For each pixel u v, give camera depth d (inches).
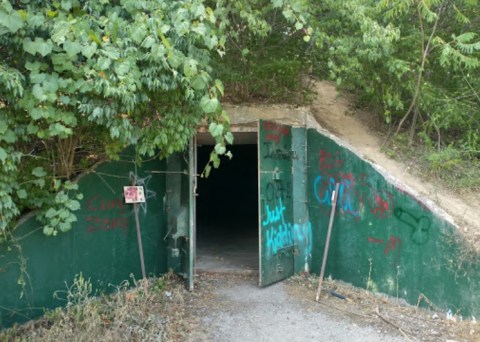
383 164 273.1
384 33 239.0
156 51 162.9
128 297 241.8
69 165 221.5
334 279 278.7
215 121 206.5
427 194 251.4
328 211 283.7
